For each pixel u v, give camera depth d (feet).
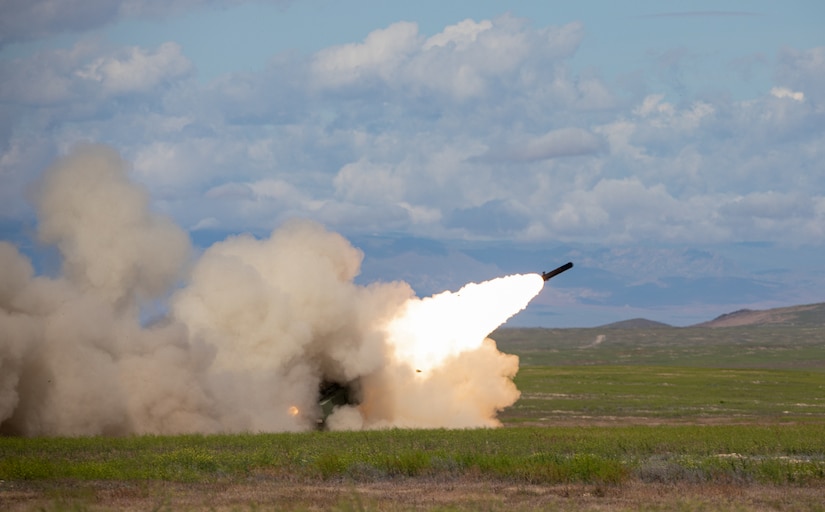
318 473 176.45
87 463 184.75
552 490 161.27
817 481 172.14
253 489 159.84
